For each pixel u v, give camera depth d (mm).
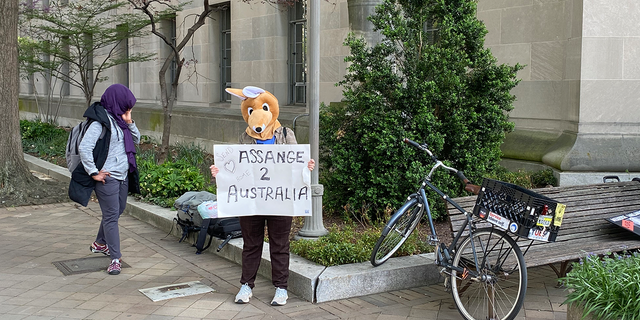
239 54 14656
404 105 6918
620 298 3785
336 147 7203
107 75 20969
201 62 15836
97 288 5422
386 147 6711
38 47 15516
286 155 4848
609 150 7738
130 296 5203
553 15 8547
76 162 5727
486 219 4480
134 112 18562
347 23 10766
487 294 4492
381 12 7191
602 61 7770
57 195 9984
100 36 15781
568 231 5609
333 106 7770
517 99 9172
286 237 4949
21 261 6309
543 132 8805
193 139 15625
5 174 9805
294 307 4910
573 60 8047
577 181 7812
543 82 8758
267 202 4852
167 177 8922
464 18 6879
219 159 4812
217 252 6566
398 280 5340
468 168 7055
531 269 5918
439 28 7102
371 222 6844
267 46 13703
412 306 4918
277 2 12570
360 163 7070
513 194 4301
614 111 7805
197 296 5199
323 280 5016
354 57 7152
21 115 27594
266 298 5137
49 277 5754
